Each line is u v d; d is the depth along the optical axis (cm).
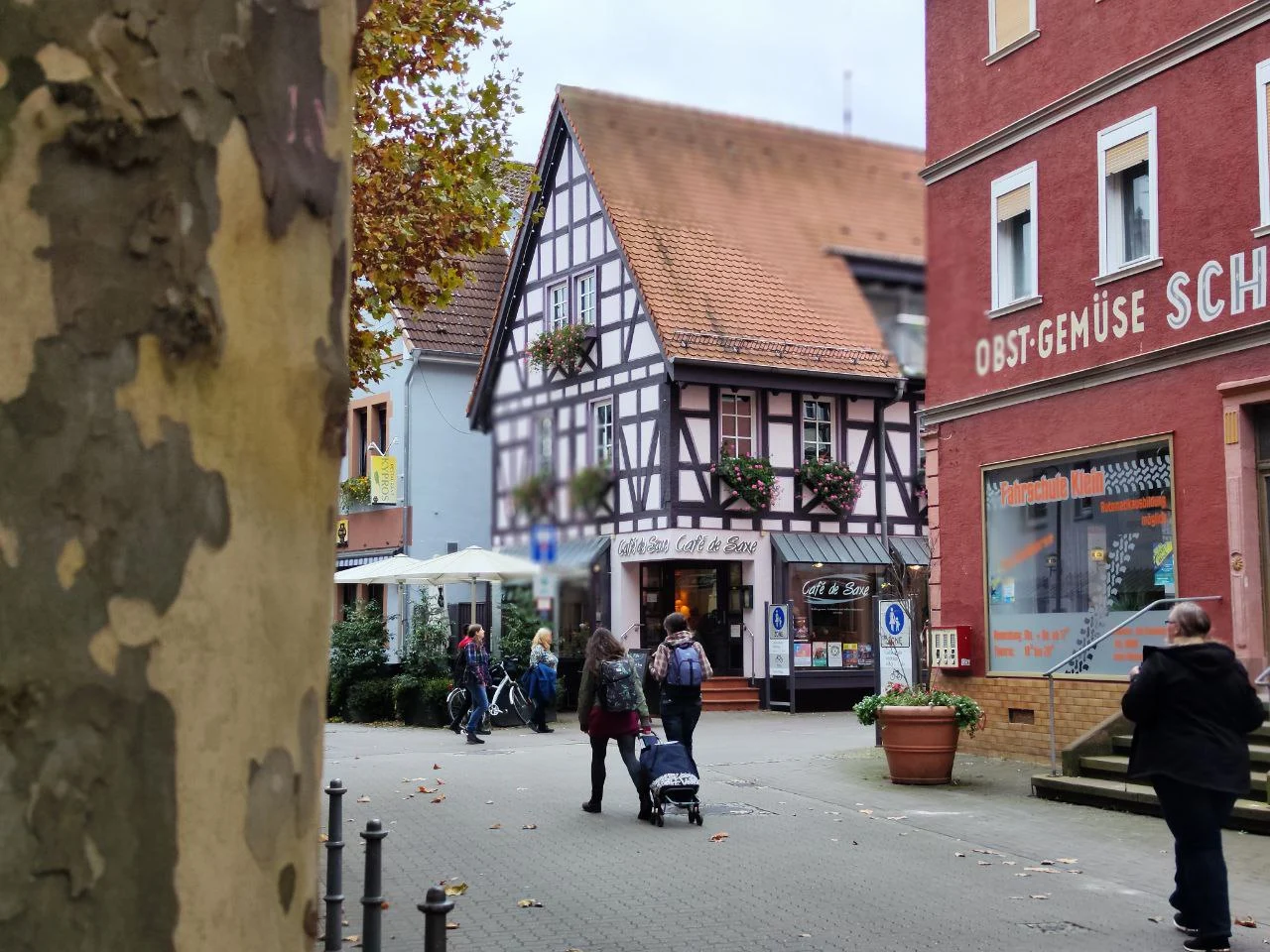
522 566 2181
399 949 653
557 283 2645
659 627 2530
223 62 149
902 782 1253
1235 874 821
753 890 798
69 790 132
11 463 132
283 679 153
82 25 139
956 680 1512
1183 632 662
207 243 146
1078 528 1355
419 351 2875
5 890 128
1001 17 1479
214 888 143
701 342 2395
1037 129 1419
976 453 1504
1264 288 1148
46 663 131
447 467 2925
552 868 870
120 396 138
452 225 1153
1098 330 1333
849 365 2541
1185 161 1233
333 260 166
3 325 133
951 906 751
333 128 167
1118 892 790
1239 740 651
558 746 1744
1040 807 1109
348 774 1408
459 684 2002
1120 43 1312
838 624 2567
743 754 1555
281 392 155
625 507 2492
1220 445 1187
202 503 143
